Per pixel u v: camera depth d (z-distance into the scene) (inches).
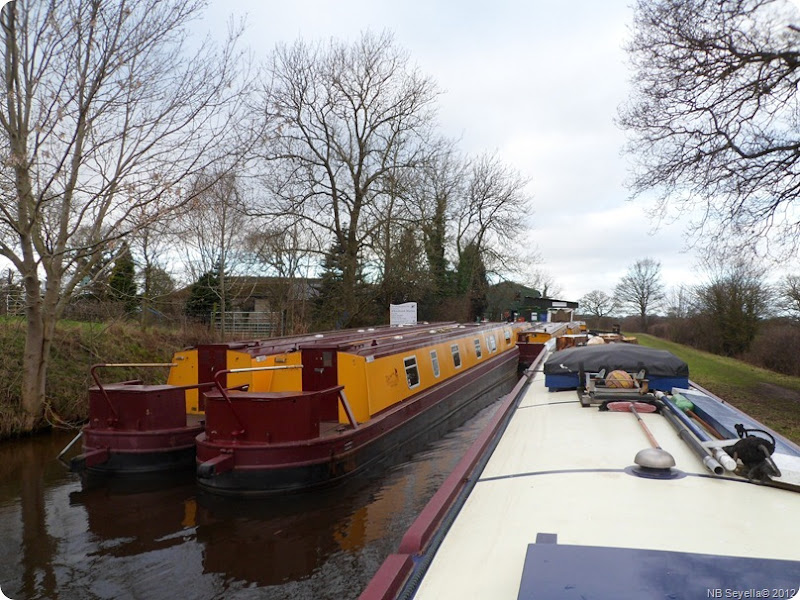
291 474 294.8
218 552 242.4
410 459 389.1
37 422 457.4
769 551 92.5
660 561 74.4
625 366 234.1
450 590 86.9
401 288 1115.9
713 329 1149.7
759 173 508.7
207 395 309.9
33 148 420.8
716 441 145.8
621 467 139.1
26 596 207.5
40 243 450.6
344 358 369.1
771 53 477.4
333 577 220.4
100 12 419.8
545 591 68.1
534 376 325.4
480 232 1462.8
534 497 122.0
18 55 414.3
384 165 1064.8
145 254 728.3
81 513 288.8
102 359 573.6
